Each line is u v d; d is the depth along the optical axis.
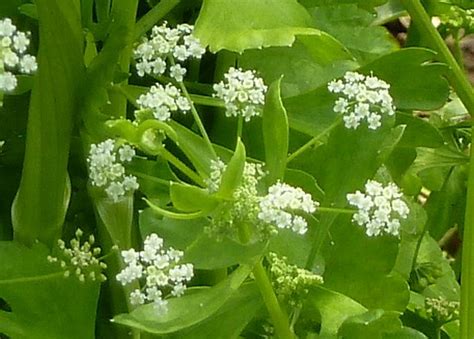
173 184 0.26
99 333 0.30
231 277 0.27
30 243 0.29
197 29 0.27
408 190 0.36
